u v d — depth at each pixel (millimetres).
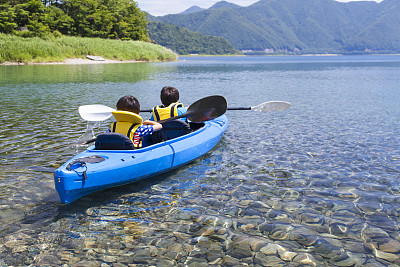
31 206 3666
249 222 3328
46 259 2709
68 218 3416
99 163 3895
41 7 49969
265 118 8859
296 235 3082
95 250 2842
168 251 2824
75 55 41281
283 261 2688
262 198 3914
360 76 25312
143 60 50188
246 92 14547
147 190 4164
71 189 3584
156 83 17984
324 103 11492
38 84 16469
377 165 5062
